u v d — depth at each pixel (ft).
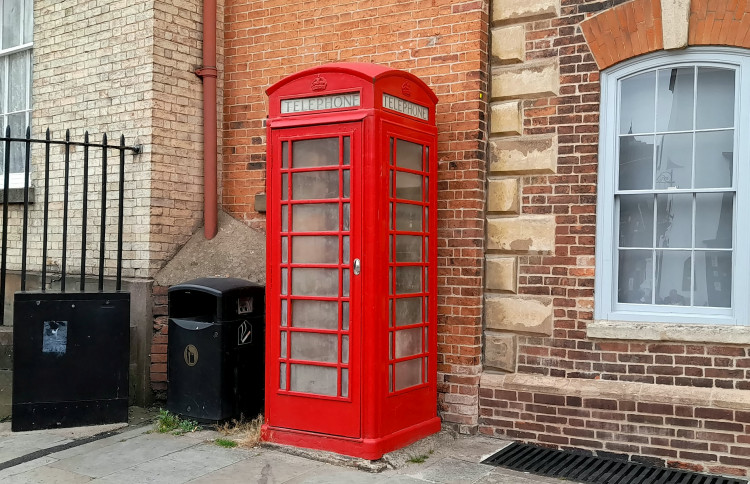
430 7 21.57
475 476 17.37
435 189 20.36
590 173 19.60
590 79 19.63
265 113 25.11
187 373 21.13
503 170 20.75
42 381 20.80
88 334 21.26
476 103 20.65
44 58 27.45
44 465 17.95
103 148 21.95
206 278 21.89
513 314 20.48
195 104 25.45
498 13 20.98
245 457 18.58
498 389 20.38
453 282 20.88
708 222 18.70
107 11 25.43
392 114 18.61
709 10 18.19
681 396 18.10
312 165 18.94
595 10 19.54
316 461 18.31
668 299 19.15
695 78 18.75
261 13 25.14
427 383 20.15
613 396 18.85
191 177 25.31
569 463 18.52
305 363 18.95
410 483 16.84
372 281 18.06
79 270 26.11
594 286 19.57
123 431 20.89
